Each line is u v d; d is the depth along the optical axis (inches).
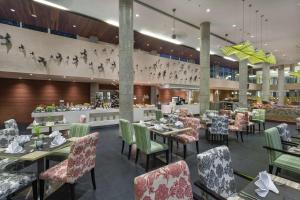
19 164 106.3
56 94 362.9
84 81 374.9
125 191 101.9
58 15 266.7
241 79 455.2
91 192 100.7
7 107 320.5
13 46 225.8
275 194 53.1
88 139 94.9
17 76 286.8
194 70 486.6
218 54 506.9
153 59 382.3
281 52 495.5
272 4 239.8
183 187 52.6
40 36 245.8
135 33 344.5
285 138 128.7
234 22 298.8
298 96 743.7
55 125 173.9
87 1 228.2
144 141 129.0
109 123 295.9
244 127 238.2
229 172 68.3
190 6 246.1
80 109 273.3
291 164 100.5
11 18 276.5
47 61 251.3
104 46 308.0
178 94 546.9
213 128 197.6
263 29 328.5
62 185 107.3
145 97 476.1
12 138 110.4
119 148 183.5
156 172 48.6
